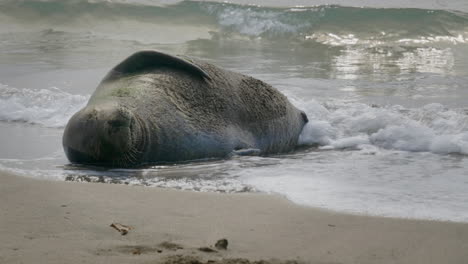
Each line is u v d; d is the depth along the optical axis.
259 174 26.39
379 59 62.12
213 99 31.66
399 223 18.56
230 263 14.65
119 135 27.39
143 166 28.34
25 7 82.38
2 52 62.00
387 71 54.94
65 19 81.06
